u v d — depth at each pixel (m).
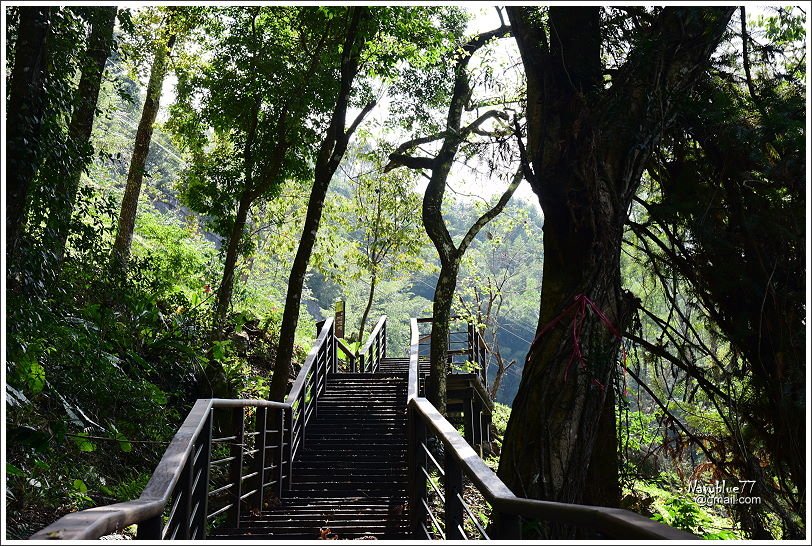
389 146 11.27
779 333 4.33
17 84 3.15
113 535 3.83
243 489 6.37
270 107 9.64
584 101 4.15
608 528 1.40
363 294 31.38
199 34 9.81
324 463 7.12
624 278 5.30
